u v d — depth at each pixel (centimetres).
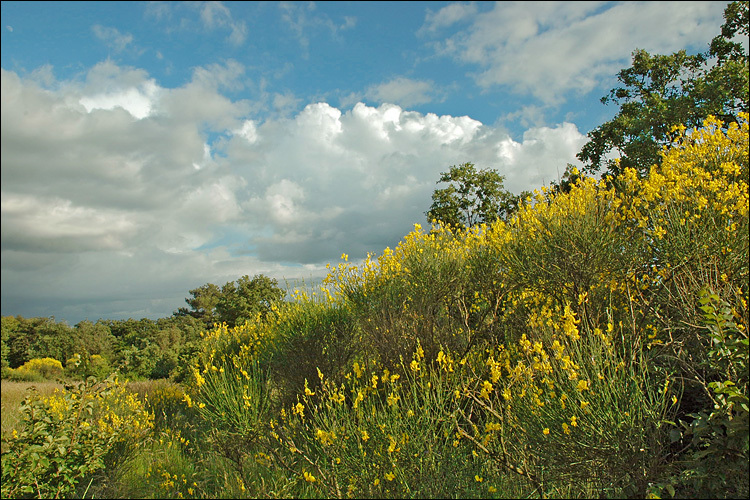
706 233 404
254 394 483
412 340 487
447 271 554
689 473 290
